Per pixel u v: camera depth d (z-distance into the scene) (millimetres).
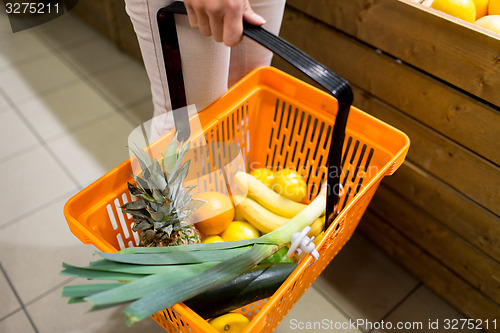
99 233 797
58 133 1612
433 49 911
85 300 572
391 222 1243
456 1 900
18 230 1324
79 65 1887
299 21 1163
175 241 844
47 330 1117
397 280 1270
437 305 1221
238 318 833
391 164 810
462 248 1092
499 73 824
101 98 1747
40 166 1501
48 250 1282
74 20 2107
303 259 688
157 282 655
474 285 1117
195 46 822
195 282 674
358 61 1080
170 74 836
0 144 1565
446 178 1033
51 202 1402
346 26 1055
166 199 770
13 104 1712
